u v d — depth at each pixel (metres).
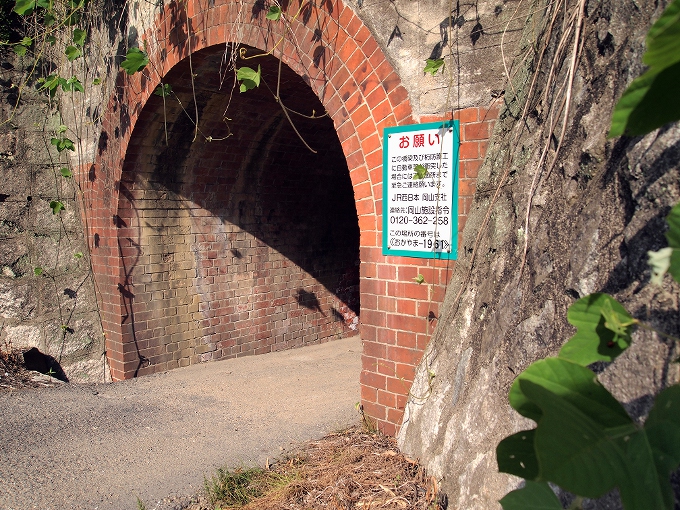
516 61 3.31
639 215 1.74
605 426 0.84
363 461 3.54
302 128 7.45
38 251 7.03
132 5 5.99
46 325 6.95
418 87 3.75
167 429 4.72
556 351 2.00
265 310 8.12
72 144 6.90
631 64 2.08
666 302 1.50
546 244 2.35
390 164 3.91
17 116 7.15
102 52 6.49
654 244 1.62
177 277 7.06
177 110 6.18
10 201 6.99
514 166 3.00
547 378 0.89
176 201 6.98
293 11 4.39
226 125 6.73
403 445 3.59
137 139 6.29
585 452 0.74
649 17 2.04
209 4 5.09
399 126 3.85
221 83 5.97
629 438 0.83
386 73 3.88
